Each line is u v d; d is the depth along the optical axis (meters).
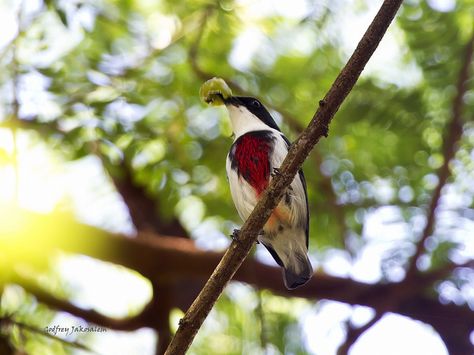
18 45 11.28
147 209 12.82
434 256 11.45
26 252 11.49
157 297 11.99
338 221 11.91
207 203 12.41
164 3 13.12
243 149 9.45
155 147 12.01
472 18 11.61
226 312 12.89
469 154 11.90
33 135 11.48
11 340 10.09
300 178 9.36
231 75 13.01
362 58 6.85
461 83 10.71
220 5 12.43
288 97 13.06
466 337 11.70
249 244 6.90
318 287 11.52
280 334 12.27
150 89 12.21
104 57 11.81
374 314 10.80
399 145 12.27
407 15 11.48
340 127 12.48
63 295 12.98
